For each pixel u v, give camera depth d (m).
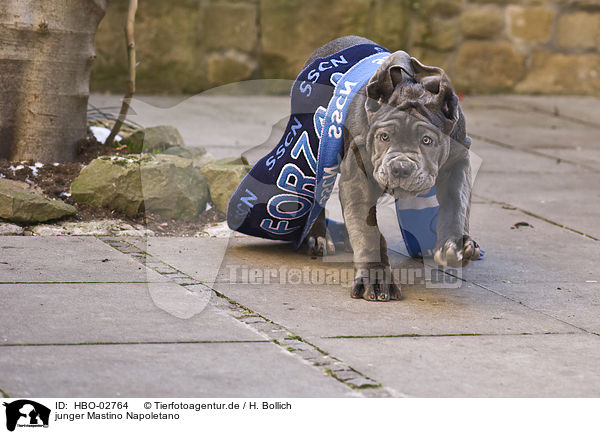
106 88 9.66
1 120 5.14
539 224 5.34
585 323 3.55
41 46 5.10
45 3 5.04
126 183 4.82
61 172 5.11
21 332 3.03
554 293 3.96
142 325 3.21
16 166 5.07
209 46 10.00
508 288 4.01
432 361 3.01
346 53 3.88
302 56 10.18
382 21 10.29
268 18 10.05
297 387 2.73
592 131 8.95
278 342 3.13
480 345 3.21
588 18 10.91
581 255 4.66
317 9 10.11
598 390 2.82
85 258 4.04
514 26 10.79
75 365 2.78
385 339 3.22
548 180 6.66
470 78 10.80
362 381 2.80
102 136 5.86
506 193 6.16
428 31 10.51
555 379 2.90
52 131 5.23
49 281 3.65
